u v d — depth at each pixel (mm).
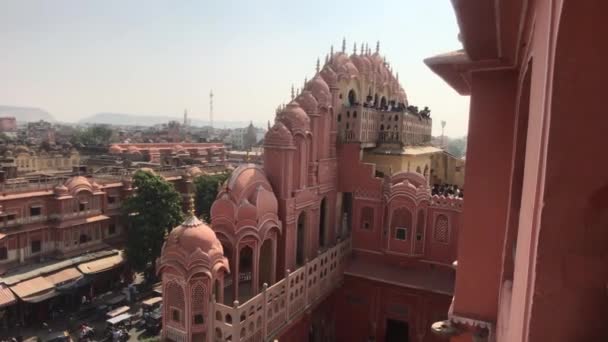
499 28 5590
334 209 26406
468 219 8109
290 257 21844
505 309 5578
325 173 24953
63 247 38500
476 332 8016
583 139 2232
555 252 2363
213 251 17281
